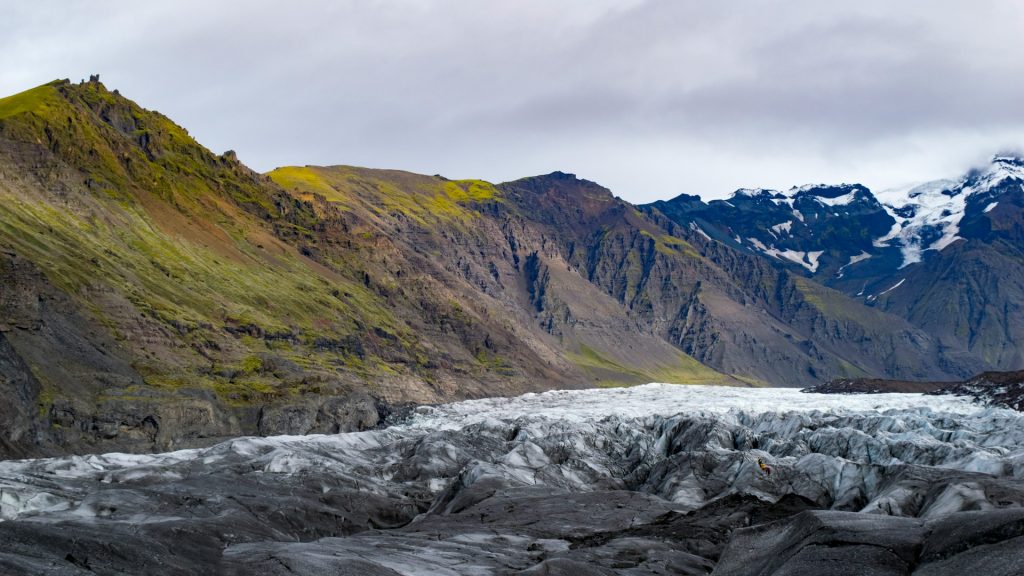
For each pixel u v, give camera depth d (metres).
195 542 72.81
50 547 58.78
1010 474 146.00
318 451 192.12
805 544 66.75
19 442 190.88
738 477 167.00
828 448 186.50
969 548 59.38
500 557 91.94
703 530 106.44
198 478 151.50
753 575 69.12
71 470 160.38
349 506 148.88
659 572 83.12
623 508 139.50
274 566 67.50
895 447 174.50
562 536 117.62
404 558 82.94
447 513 152.00
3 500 119.38
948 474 128.75
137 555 61.91
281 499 137.12
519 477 178.12
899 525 66.81
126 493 124.81
